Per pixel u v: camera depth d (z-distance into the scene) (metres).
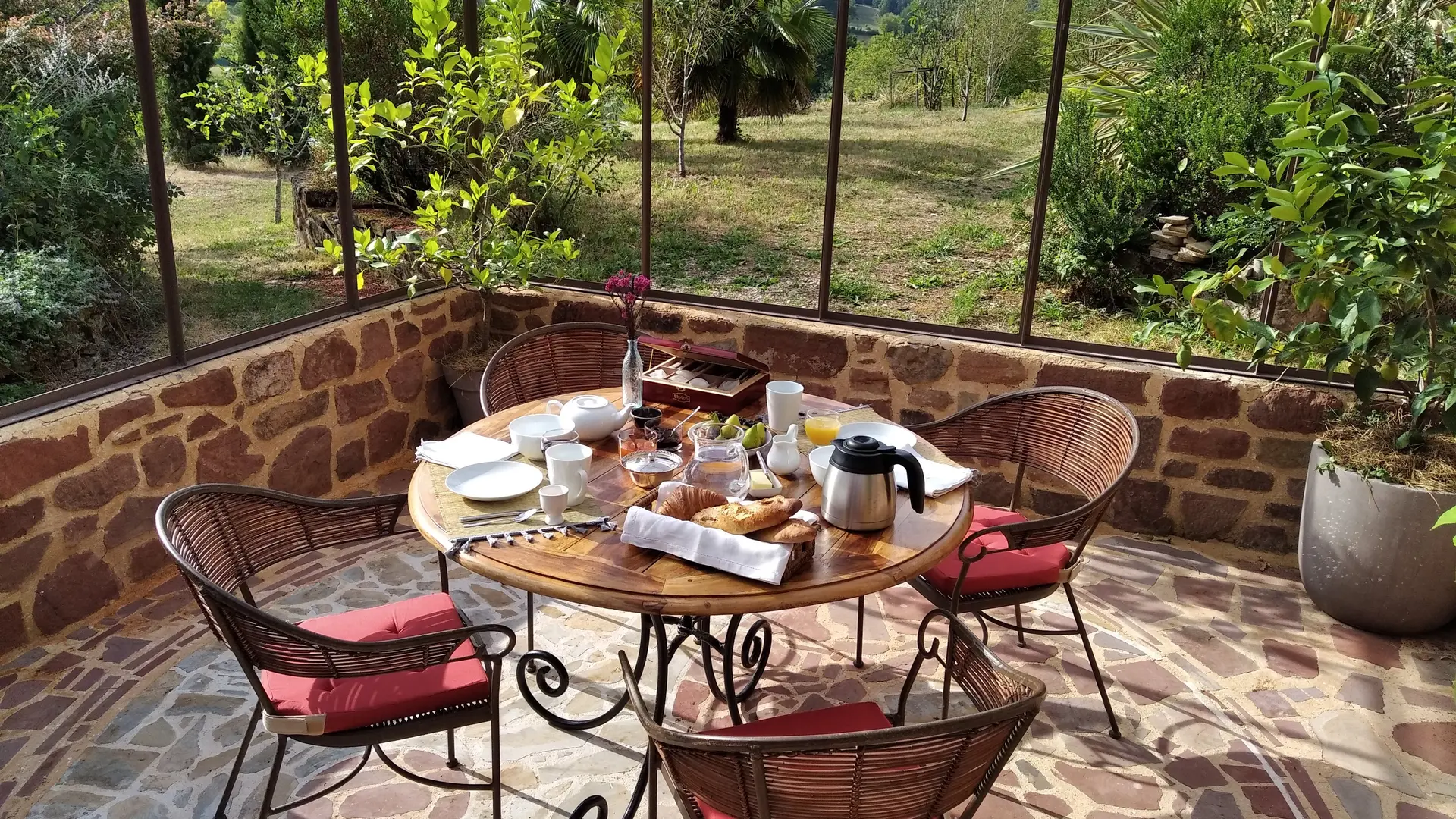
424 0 3.85
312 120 6.93
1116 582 3.17
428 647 1.69
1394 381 2.85
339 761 2.22
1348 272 2.72
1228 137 5.66
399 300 3.95
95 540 2.74
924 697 2.52
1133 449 2.32
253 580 3.05
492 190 4.56
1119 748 2.34
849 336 3.69
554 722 2.05
